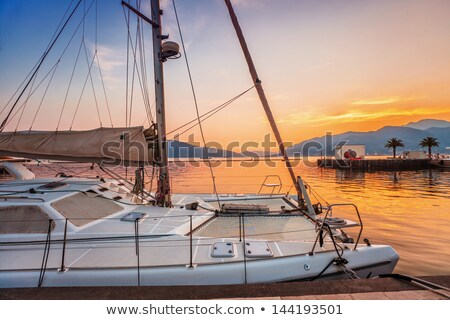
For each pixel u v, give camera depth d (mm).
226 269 3410
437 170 51125
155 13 6078
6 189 5016
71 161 5309
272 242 4184
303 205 6094
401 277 2809
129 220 4723
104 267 3348
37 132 5195
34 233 4016
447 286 2592
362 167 55406
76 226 4258
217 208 6672
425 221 10828
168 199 6266
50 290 2664
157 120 6055
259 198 8039
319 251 3902
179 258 3600
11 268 3332
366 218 11398
